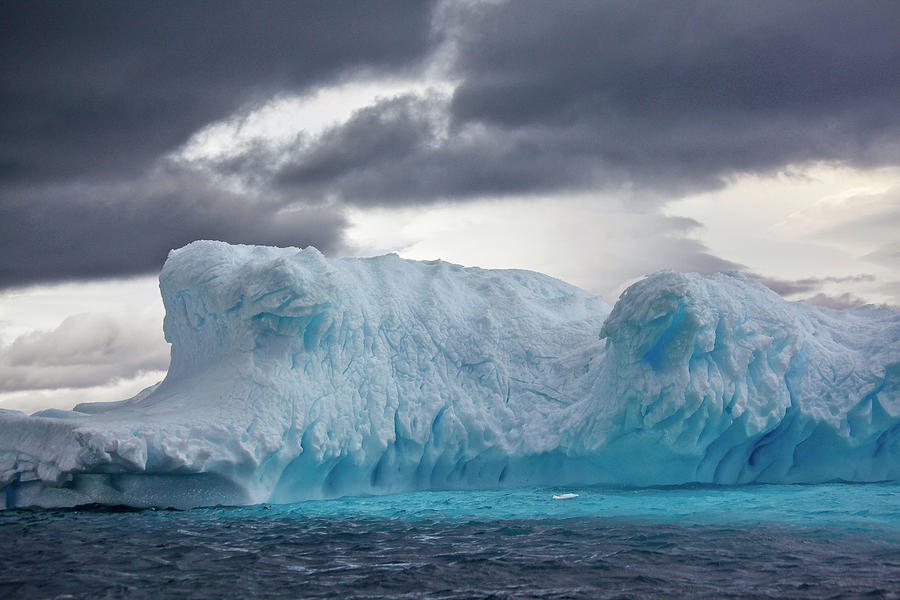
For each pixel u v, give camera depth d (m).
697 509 15.79
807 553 11.80
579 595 9.82
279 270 18.06
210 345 19.84
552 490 19.39
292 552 12.39
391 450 19.58
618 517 15.15
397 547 12.76
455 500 17.89
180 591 10.14
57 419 16.70
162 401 18.50
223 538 13.48
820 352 20.20
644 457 19.06
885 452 19.78
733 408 18.20
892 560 11.31
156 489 16.41
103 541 13.18
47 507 16.59
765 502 16.39
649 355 18.34
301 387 18.03
